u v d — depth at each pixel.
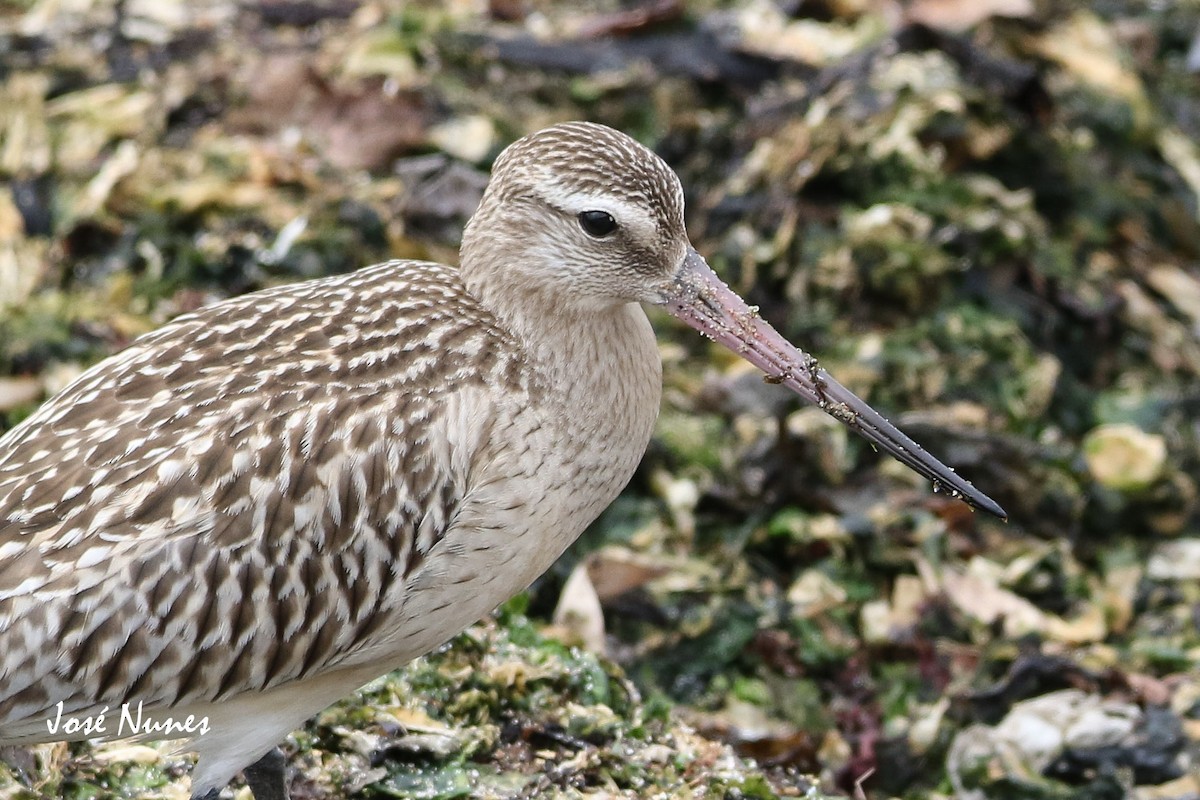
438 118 15.02
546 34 16.25
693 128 15.40
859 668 12.13
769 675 11.95
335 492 8.92
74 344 13.02
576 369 9.61
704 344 13.93
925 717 11.92
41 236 14.05
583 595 11.73
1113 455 13.82
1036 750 11.62
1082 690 12.01
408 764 10.27
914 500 12.89
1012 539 13.16
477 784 10.23
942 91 15.40
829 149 14.87
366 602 9.10
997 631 12.42
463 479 9.23
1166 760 11.56
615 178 9.53
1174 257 16.25
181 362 9.10
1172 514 13.76
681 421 13.10
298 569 8.88
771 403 13.10
